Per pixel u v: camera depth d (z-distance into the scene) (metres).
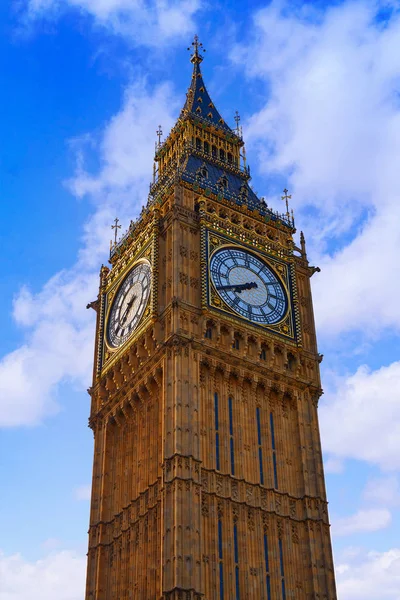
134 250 80.50
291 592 64.62
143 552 65.50
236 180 89.94
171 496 62.88
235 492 66.19
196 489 63.59
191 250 75.38
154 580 63.09
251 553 64.38
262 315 75.19
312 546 66.75
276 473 69.50
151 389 71.56
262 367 72.56
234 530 64.62
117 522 70.06
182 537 60.88
